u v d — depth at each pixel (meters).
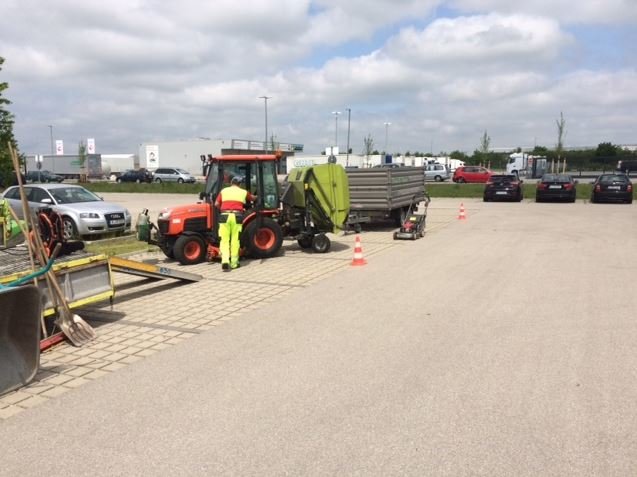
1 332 4.77
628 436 3.63
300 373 4.90
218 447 3.62
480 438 3.65
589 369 4.84
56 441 3.76
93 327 6.64
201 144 76.19
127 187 46.97
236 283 9.07
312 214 12.48
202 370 5.05
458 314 6.76
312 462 3.40
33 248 6.27
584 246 12.47
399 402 4.24
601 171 68.19
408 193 17.73
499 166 80.31
